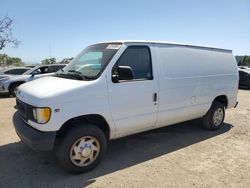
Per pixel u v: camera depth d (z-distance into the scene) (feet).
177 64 16.79
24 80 40.09
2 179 12.69
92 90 12.87
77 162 13.00
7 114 26.37
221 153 16.14
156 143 17.74
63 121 12.21
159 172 13.51
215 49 19.99
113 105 13.67
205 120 20.31
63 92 12.15
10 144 17.31
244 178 12.98
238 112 28.43
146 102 15.06
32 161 14.67
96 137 13.32
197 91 18.13
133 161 14.82
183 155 15.75
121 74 13.05
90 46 16.38
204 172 13.57
